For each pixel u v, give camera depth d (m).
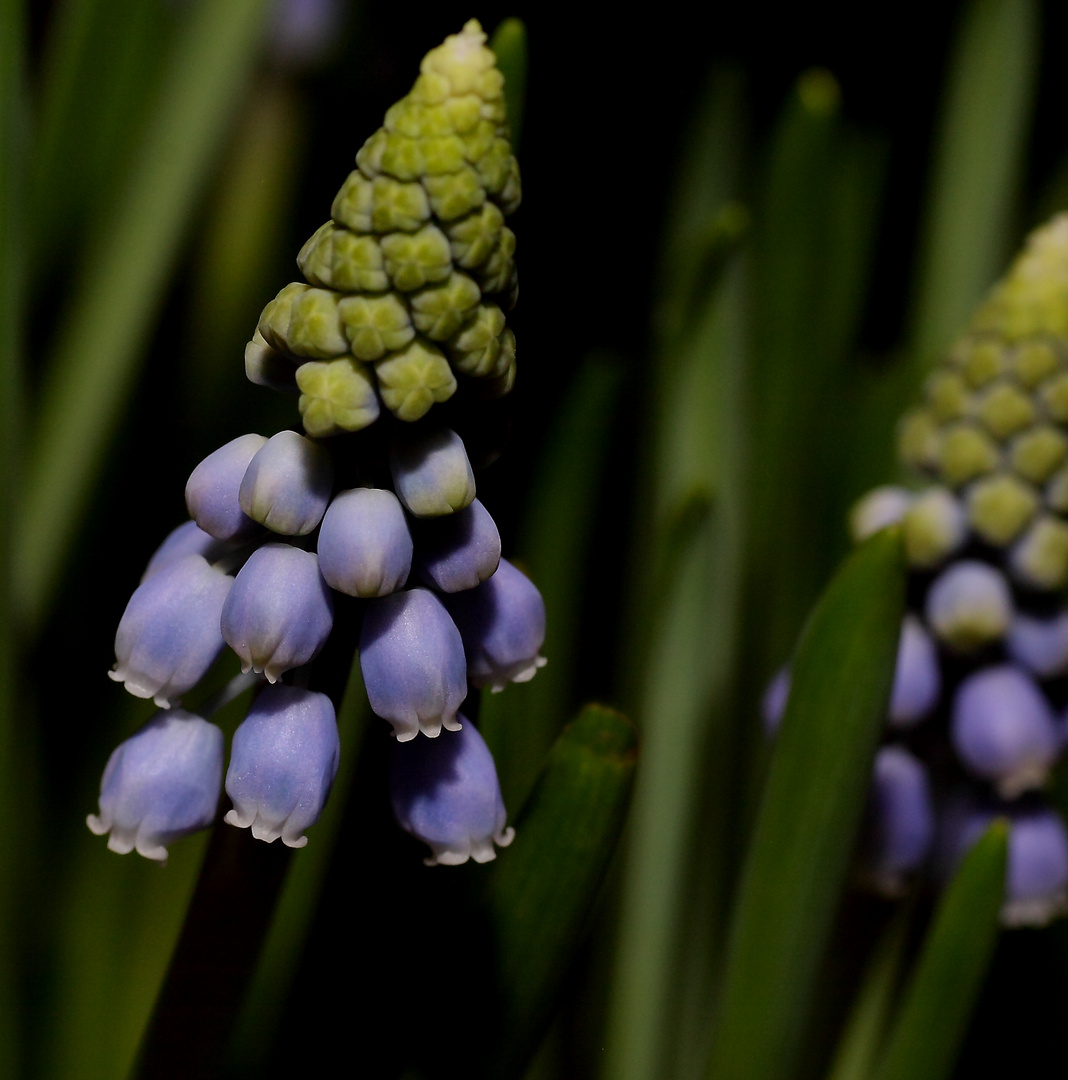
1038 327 0.27
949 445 0.27
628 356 0.47
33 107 0.37
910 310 0.45
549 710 0.33
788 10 0.51
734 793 0.33
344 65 0.46
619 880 0.32
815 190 0.34
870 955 0.28
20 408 0.28
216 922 0.25
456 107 0.23
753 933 0.26
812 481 0.35
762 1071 0.27
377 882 0.26
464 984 0.25
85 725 0.35
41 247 0.34
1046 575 0.27
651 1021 0.30
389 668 0.24
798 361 0.35
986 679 0.27
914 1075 0.27
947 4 0.51
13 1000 0.28
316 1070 0.26
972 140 0.40
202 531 0.24
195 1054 0.25
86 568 0.37
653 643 0.30
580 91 0.49
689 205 0.40
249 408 0.38
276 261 0.41
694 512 0.29
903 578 0.26
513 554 0.34
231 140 0.41
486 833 0.24
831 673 0.26
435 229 0.23
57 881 0.32
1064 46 0.52
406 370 0.24
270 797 0.24
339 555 0.24
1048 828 0.28
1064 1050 0.33
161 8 0.34
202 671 0.24
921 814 0.27
